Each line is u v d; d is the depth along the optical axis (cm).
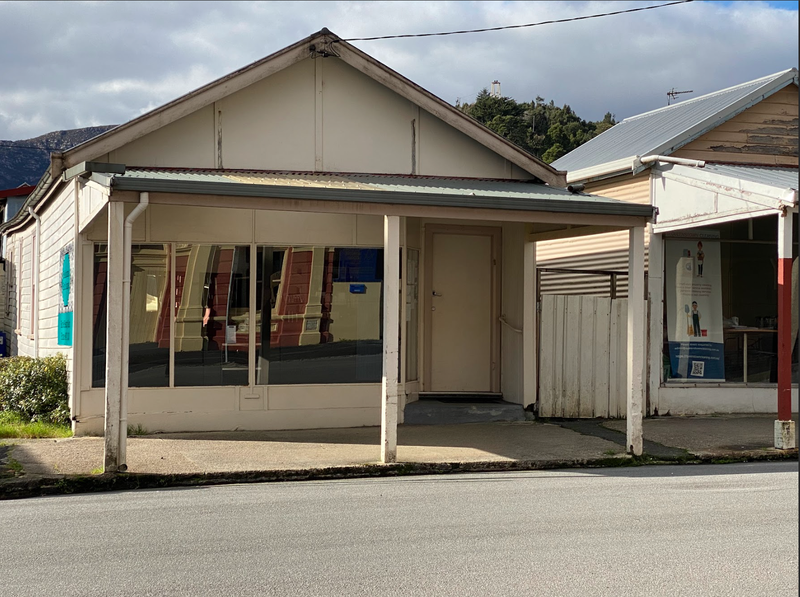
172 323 1111
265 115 1127
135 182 826
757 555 571
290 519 671
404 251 1212
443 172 1194
